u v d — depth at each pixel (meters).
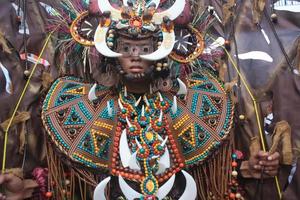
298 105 1.53
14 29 1.52
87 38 1.38
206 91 1.43
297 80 1.54
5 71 1.48
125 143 1.33
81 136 1.35
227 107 1.42
